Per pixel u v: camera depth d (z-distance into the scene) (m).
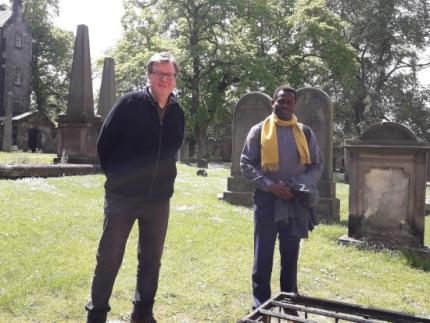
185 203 9.30
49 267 4.59
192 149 47.31
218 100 34.50
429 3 35.28
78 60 15.30
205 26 32.56
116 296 4.04
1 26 43.62
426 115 33.56
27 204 7.36
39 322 3.42
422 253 6.13
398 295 4.67
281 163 3.57
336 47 32.03
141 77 31.20
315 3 32.06
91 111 15.51
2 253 4.81
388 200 6.60
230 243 6.29
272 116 3.67
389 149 6.49
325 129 9.42
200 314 3.80
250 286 4.56
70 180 10.59
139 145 2.94
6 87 44.06
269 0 35.09
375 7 35.09
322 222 8.77
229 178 10.45
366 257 6.07
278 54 34.41
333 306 2.64
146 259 3.15
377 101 34.59
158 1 34.03
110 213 2.97
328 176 9.33
